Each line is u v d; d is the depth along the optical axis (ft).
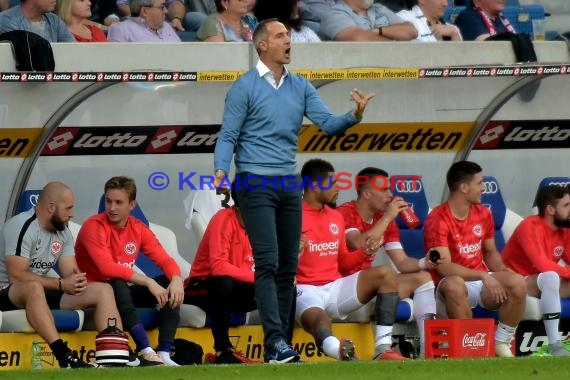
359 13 135.44
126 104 113.09
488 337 97.09
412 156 121.70
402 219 116.88
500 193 121.29
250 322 102.58
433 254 106.52
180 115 114.93
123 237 101.65
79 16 124.67
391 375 77.41
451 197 110.52
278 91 90.63
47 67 107.34
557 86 122.83
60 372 80.28
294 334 102.94
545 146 125.49
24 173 110.32
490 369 79.82
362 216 111.04
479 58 123.13
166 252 105.91
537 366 81.20
